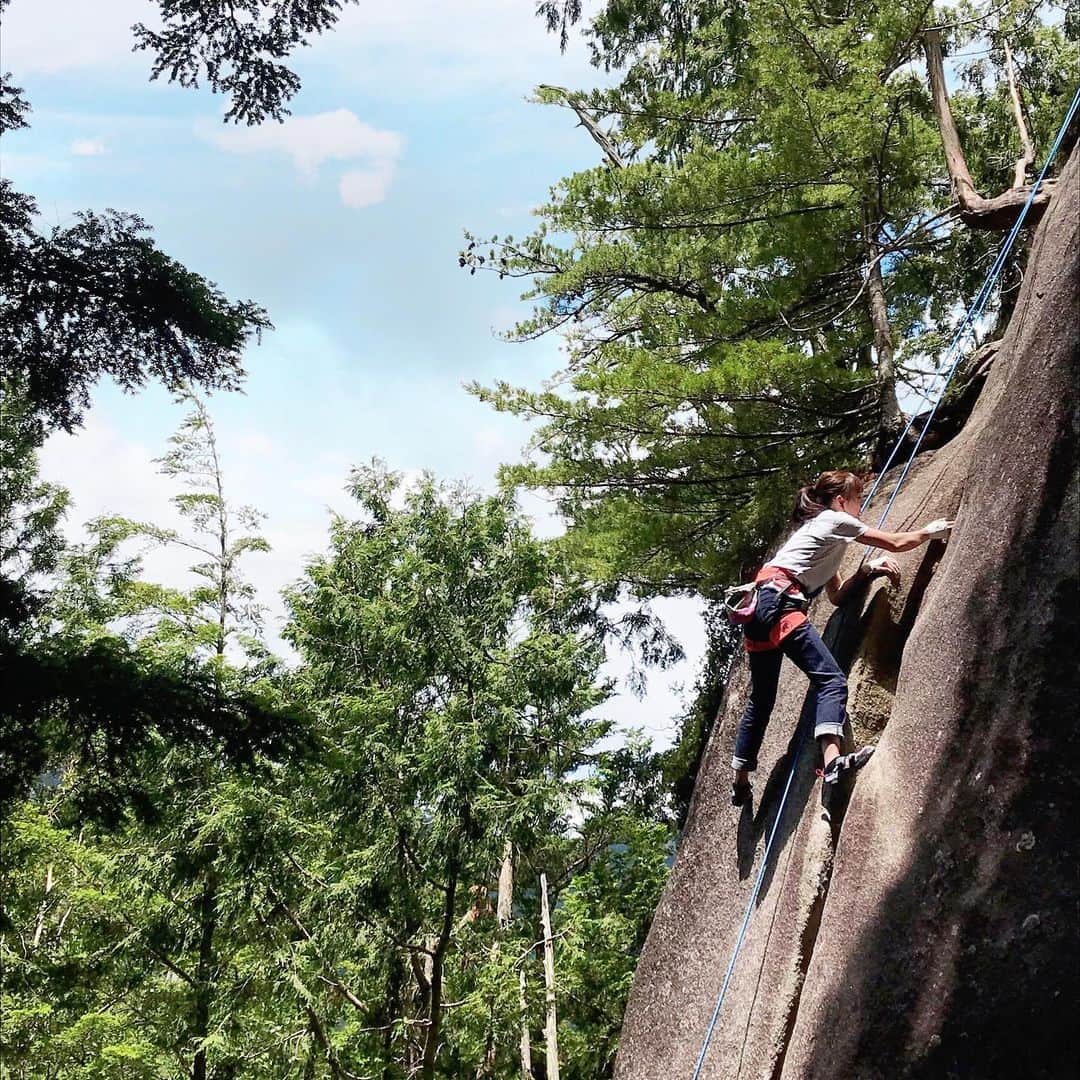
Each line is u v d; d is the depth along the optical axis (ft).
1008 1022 14.08
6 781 24.39
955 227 43.52
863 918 16.52
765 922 20.40
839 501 22.44
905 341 49.80
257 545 76.07
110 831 27.91
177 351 28.32
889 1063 15.06
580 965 73.10
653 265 53.42
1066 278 17.53
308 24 30.22
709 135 55.31
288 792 69.72
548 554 78.84
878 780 17.99
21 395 30.27
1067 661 15.17
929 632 18.13
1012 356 20.56
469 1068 71.05
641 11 58.49
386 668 74.54
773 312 46.62
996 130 50.16
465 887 69.10
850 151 37.35
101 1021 61.77
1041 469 16.46
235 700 27.76
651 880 77.05
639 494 51.29
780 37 37.55
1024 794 15.01
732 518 49.85
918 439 26.40
